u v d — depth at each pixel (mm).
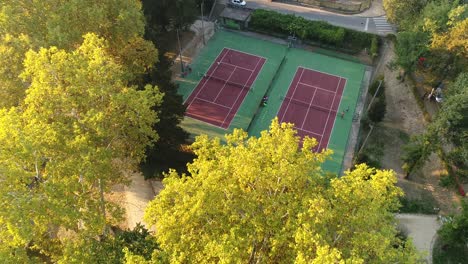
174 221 24828
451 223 38219
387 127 55062
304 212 24172
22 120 31781
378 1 79562
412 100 59219
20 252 26609
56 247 30812
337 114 56750
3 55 35469
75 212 27500
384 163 50000
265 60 65500
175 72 61656
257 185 26984
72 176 28875
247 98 58094
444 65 53344
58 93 31891
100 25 42875
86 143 29969
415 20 59344
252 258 26422
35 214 26188
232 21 70750
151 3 58500
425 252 27172
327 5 77250
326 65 65688
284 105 57719
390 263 25750
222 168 27797
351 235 26094
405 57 55688
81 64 33688
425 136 43625
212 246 23062
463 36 49781
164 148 43625
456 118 40969
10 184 26688
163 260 24969
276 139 28828
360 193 26359
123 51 45938
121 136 35969
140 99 34156
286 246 25891
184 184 26062
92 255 28734
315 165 28859
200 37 69000
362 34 68125
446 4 54531
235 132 29797
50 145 29047
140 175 46531
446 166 48219
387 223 28203
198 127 53094
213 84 60094
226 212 25734
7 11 37531
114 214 33375
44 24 39844
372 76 64125
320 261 20844
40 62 32125
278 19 69438
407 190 47031
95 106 33250
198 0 71438
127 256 24281
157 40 55188
